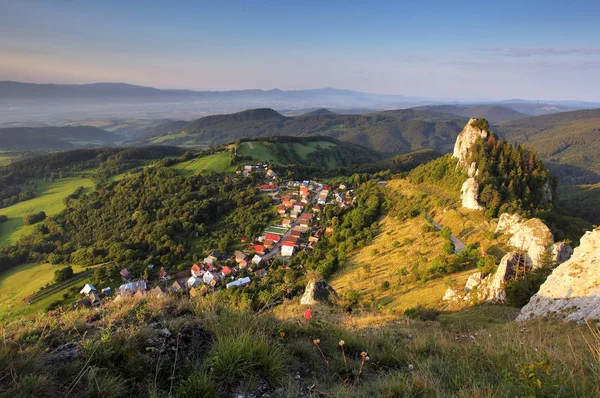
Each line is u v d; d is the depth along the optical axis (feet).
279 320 23.32
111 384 12.40
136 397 12.75
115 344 14.35
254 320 20.58
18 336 14.69
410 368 17.38
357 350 21.67
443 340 27.12
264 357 16.05
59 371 12.73
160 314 19.08
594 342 23.22
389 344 23.95
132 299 21.29
